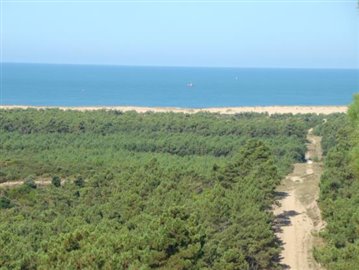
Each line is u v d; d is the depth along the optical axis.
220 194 57.66
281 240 62.25
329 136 121.88
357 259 39.81
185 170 76.81
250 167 69.69
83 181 75.69
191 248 35.00
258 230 49.09
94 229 43.06
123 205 58.81
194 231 36.47
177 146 114.88
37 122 131.12
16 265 34.41
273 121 137.75
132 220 53.25
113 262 32.50
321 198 64.94
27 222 53.22
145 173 71.00
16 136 123.88
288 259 56.56
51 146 115.06
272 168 67.81
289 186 88.38
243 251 47.72
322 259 44.50
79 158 100.44
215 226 50.75
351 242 47.66
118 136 125.06
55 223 52.22
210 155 112.38
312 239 62.22
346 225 50.03
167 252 35.03
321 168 103.00
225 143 115.81
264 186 62.69
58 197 68.31
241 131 129.75
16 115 135.38
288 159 107.50
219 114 166.88
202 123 133.50
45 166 89.25
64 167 89.25
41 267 33.53
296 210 74.38
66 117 135.88
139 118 140.00
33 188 74.94
